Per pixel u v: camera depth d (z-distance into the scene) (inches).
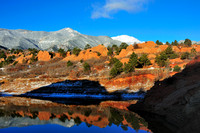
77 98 1731.1
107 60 3390.7
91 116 1021.2
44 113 1128.2
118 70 2212.1
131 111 1095.6
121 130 721.0
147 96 1197.1
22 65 3814.0
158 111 911.7
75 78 2468.0
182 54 2635.3
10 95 2021.4
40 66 3754.9
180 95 856.3
